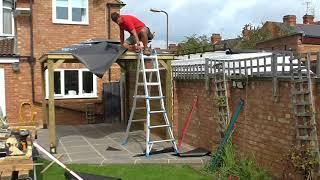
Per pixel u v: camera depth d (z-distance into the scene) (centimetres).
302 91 720
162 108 1132
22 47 1670
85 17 1788
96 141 1290
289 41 2898
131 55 1171
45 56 1143
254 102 895
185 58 1567
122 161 1013
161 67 1318
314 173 702
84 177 827
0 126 992
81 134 1434
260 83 870
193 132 1189
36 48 1697
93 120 1773
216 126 1044
